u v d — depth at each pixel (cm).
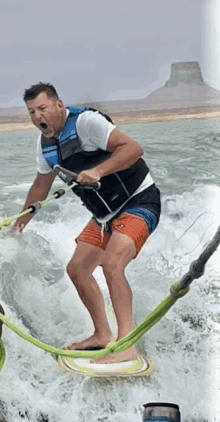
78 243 326
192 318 348
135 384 308
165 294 352
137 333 229
